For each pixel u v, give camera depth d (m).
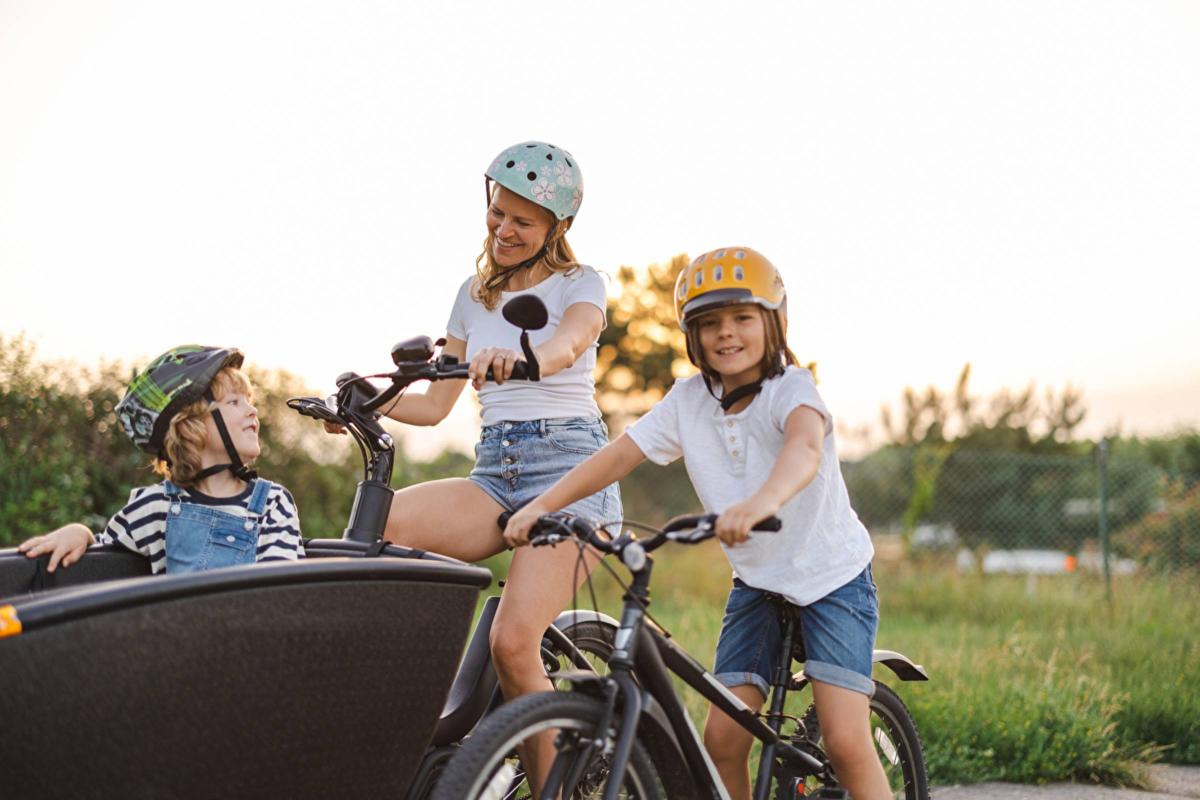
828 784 3.42
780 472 2.78
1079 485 15.21
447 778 2.37
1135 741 5.38
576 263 3.53
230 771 2.35
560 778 2.56
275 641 2.35
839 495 3.24
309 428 9.80
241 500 2.94
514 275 3.52
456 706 3.22
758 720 3.15
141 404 2.88
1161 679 6.20
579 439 3.47
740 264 3.01
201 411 2.88
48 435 8.29
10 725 2.11
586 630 3.78
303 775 2.46
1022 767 4.98
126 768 2.23
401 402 3.57
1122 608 9.55
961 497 15.34
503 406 3.50
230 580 2.27
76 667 2.14
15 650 2.08
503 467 3.48
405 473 10.88
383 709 2.58
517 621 3.22
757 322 3.01
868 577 3.28
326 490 9.88
